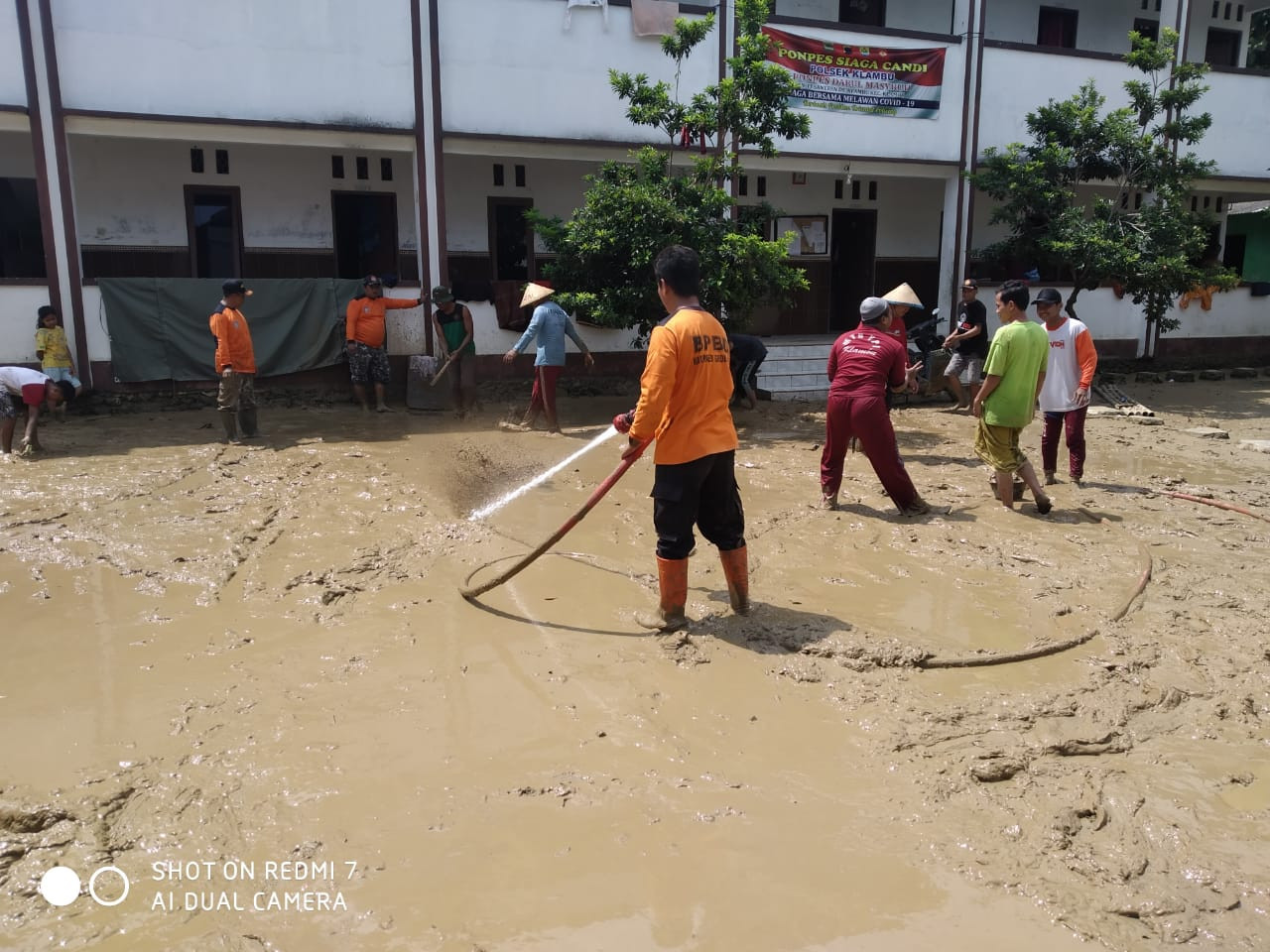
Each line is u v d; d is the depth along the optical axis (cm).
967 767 373
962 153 1577
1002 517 756
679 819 336
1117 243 1429
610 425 1180
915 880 306
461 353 1222
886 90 1516
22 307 1155
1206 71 1520
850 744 392
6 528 687
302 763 373
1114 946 277
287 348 1283
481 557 631
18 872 308
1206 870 312
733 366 1298
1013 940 279
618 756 380
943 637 506
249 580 583
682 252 495
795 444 1074
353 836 326
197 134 1197
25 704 421
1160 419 1292
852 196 1814
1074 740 395
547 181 1586
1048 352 824
